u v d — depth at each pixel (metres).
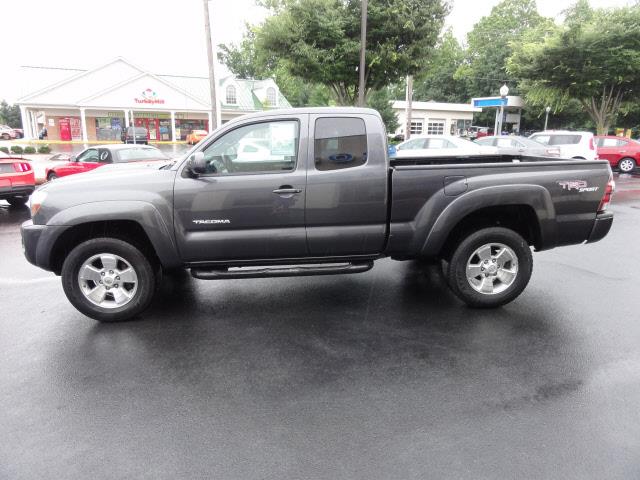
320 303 4.91
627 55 21.95
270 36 14.28
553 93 25.80
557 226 4.52
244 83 47.41
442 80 61.16
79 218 4.11
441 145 14.50
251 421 2.93
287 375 3.48
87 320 4.54
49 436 2.81
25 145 34.38
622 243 7.54
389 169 4.38
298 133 4.29
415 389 3.27
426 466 2.52
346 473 2.47
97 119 40.50
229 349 3.90
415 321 4.42
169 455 2.63
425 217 4.38
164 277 5.80
